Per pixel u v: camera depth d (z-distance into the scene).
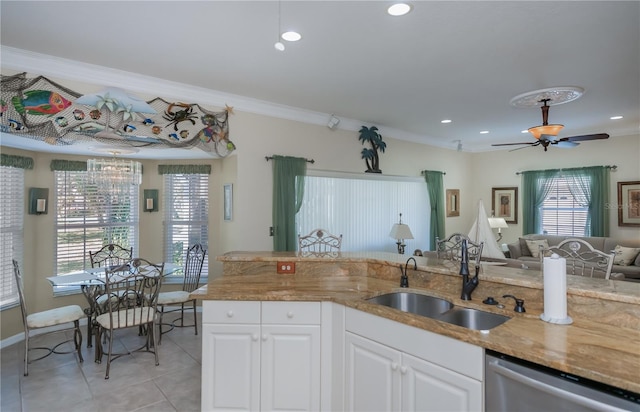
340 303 2.12
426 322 1.69
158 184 4.86
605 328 1.61
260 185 4.39
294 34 2.58
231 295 2.22
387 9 2.30
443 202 6.88
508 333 1.55
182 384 2.85
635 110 4.74
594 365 1.24
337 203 5.27
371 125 5.56
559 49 2.89
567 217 6.72
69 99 3.17
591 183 6.41
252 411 2.21
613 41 2.75
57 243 4.21
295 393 2.20
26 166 3.91
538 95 3.71
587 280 1.95
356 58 3.08
